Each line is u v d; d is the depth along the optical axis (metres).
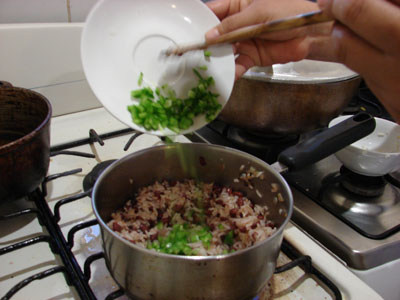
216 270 0.27
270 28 0.31
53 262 0.37
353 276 0.37
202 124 0.41
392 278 0.41
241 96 0.47
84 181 0.49
